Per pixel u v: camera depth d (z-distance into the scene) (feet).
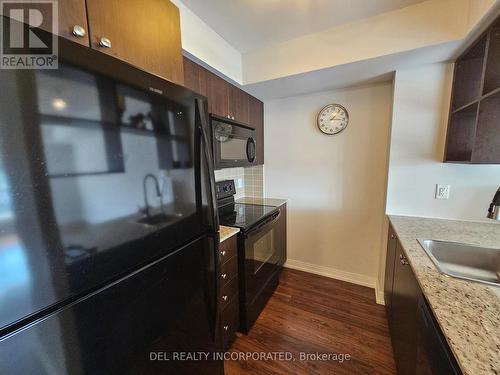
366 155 7.36
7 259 1.44
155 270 2.52
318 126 7.87
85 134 1.82
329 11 4.70
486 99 3.96
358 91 7.18
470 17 4.02
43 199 1.59
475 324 2.14
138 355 2.39
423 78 5.49
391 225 5.47
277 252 7.73
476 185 5.35
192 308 3.16
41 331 1.63
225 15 4.76
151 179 2.42
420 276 3.01
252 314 5.91
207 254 3.40
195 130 3.06
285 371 4.70
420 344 2.85
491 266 3.97
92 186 1.88
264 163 9.04
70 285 1.77
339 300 6.97
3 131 1.40
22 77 1.47
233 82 6.34
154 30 3.28
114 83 2.01
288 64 5.90
